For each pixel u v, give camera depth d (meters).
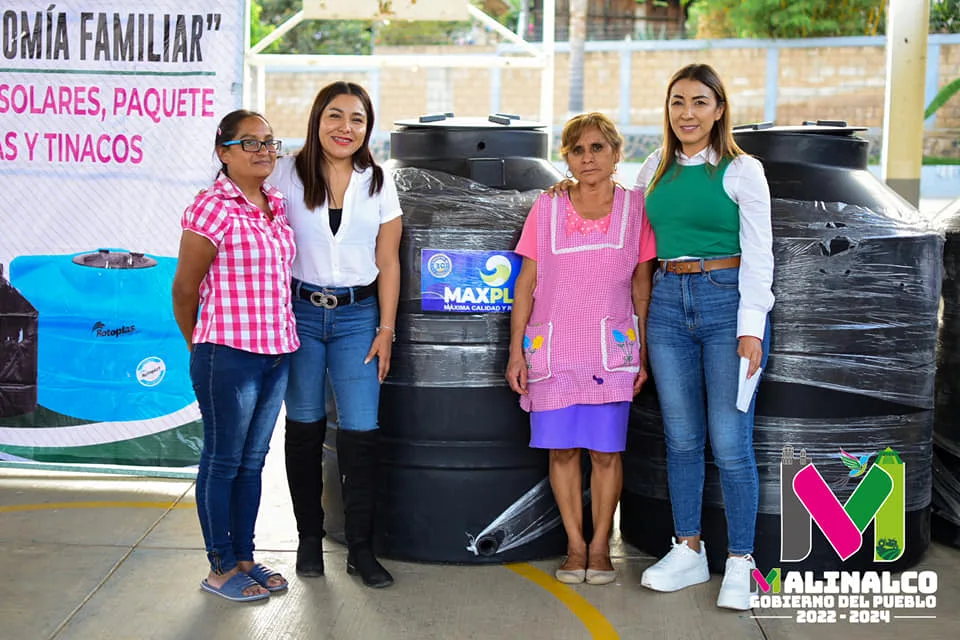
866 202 3.71
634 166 18.77
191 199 4.61
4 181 4.66
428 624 3.39
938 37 18.50
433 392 3.79
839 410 3.66
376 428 3.69
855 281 3.61
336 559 3.94
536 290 3.65
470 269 3.74
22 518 4.38
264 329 3.35
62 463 4.81
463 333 3.77
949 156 18.59
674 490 3.66
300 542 3.78
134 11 4.54
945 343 4.11
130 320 4.72
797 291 3.60
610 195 3.60
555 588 3.69
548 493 3.92
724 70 19.22
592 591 3.67
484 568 3.88
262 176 3.37
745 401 3.37
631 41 19.11
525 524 3.90
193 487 4.85
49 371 4.78
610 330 3.56
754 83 19.16
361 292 3.57
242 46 4.54
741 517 3.53
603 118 3.50
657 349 3.54
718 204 3.36
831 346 3.62
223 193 3.32
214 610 3.48
